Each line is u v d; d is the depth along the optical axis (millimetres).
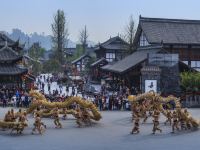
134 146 34312
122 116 54125
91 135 40000
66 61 161625
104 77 104938
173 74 72250
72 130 43219
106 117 53219
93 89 85562
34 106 49000
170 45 87188
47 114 51938
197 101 67188
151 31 88438
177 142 36188
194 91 68625
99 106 62094
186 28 90750
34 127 42000
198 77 69625
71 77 127000
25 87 83625
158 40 86125
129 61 86438
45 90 96125
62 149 33094
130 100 49875
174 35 88375
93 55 169000
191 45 87812
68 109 52031
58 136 39375
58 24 149750
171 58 72562
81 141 36688
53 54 158000
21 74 80562
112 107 62406
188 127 43656
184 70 77500
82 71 146750
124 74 80688
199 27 91500
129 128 44469
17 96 64188
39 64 157375
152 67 69875
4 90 70000
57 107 45875
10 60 81188
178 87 71812
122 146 34312
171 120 47375
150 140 37219
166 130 43062
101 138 38312
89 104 47500
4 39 98625
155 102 48719
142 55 84688
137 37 94062
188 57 88250
